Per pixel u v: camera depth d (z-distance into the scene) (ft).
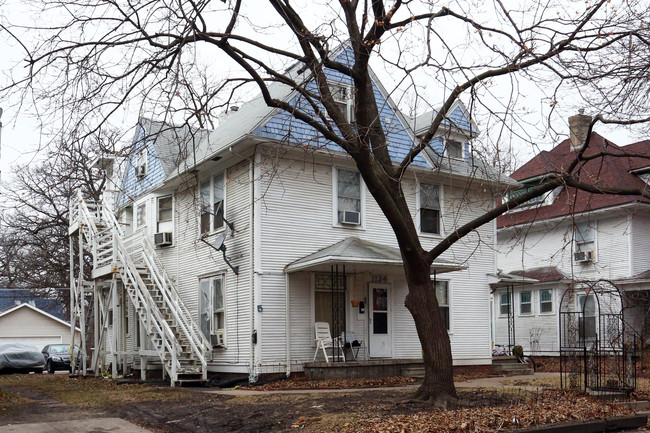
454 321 73.72
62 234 113.09
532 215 103.30
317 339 62.44
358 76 40.91
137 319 82.38
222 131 76.23
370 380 58.90
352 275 67.62
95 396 51.26
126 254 68.85
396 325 69.77
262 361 60.49
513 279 79.46
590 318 91.97
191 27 34.76
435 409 38.40
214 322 67.26
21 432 34.91
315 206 65.98
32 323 145.89
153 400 47.29
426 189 73.67
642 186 92.53
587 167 97.81
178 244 75.66
